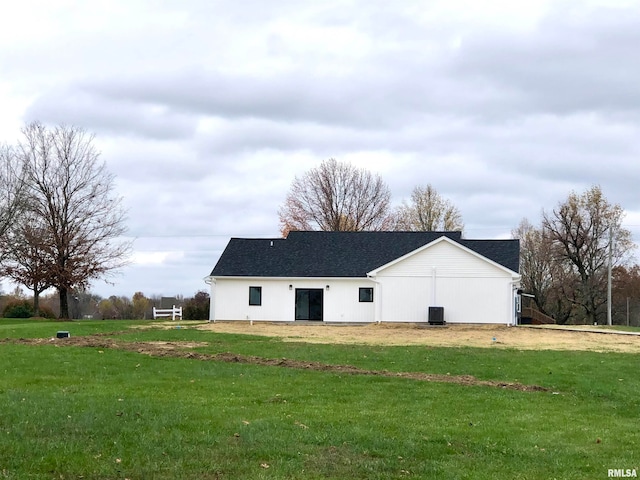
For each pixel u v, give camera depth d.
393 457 10.45
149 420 12.18
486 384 18.22
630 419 14.31
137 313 76.19
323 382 17.78
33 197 50.34
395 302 44.91
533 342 32.06
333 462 10.02
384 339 32.41
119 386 16.38
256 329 38.97
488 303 44.09
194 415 12.85
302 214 79.62
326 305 47.06
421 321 44.62
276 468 9.55
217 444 10.72
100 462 9.43
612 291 69.12
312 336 33.59
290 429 12.02
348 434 11.75
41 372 18.30
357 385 17.39
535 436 12.27
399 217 82.88
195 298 65.25
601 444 11.91
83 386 16.23
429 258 44.66
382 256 48.72
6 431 10.98
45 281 50.34
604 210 68.56
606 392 17.53
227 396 15.36
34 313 56.22
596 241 68.62
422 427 12.63
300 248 49.94
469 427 12.80
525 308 69.88
